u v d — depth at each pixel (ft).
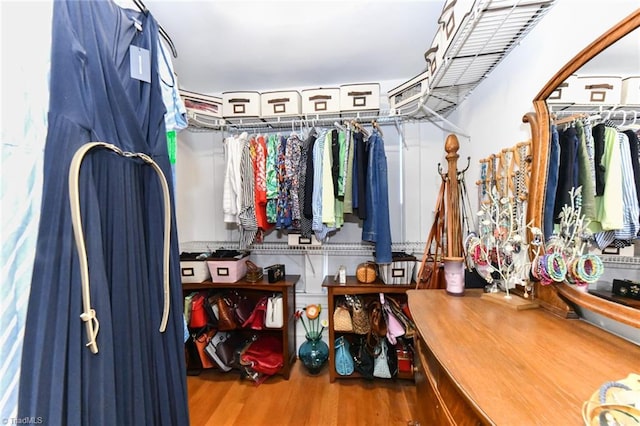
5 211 1.55
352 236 7.39
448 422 2.09
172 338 2.57
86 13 1.96
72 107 1.77
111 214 2.04
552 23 3.02
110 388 1.88
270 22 5.02
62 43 1.77
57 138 1.69
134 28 2.45
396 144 7.30
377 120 6.79
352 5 4.62
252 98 6.66
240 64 6.43
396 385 6.24
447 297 3.63
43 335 1.59
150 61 2.56
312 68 6.65
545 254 2.92
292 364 7.18
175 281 2.66
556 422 1.45
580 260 2.59
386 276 6.36
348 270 7.48
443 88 5.15
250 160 6.45
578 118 2.70
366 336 6.58
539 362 2.00
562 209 2.88
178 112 3.03
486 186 4.46
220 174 8.00
